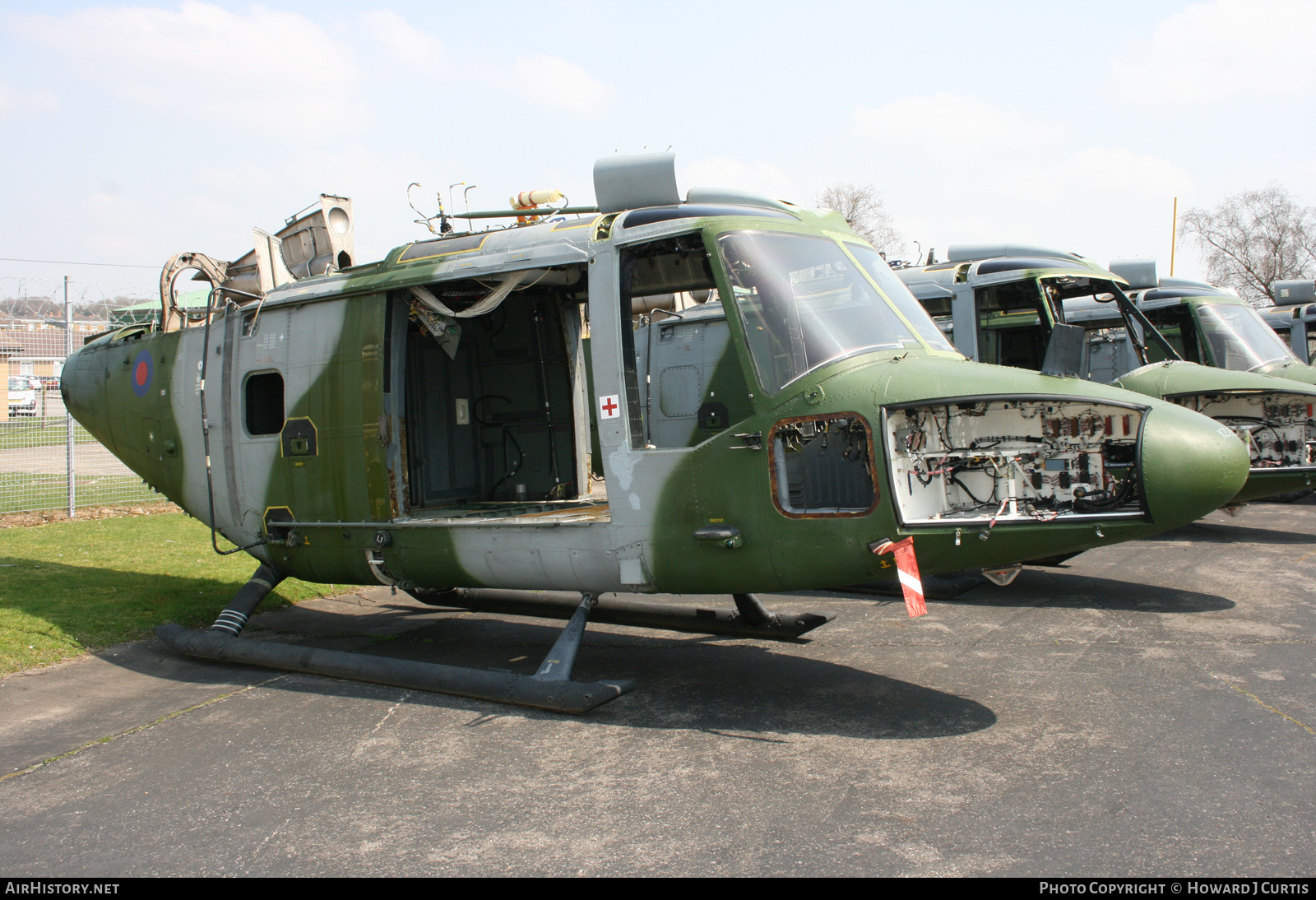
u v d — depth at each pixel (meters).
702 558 4.21
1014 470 3.98
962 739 3.87
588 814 3.27
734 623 5.54
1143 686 4.52
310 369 5.37
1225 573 7.34
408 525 4.98
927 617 6.25
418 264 5.02
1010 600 6.68
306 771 3.79
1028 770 3.51
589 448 6.46
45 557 8.76
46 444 15.65
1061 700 4.35
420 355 6.15
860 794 3.34
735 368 8.12
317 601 7.53
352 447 5.20
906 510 3.86
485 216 5.70
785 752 3.80
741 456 4.10
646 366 8.75
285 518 5.55
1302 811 3.08
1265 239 37.59
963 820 3.09
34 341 13.07
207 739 4.21
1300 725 3.92
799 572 4.06
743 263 4.23
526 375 6.41
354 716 4.49
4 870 2.98
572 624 4.66
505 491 6.50
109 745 4.15
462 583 5.06
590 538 4.47
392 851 3.04
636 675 5.07
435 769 3.76
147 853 3.09
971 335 9.09
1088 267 9.18
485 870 2.87
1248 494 8.22
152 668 5.43
